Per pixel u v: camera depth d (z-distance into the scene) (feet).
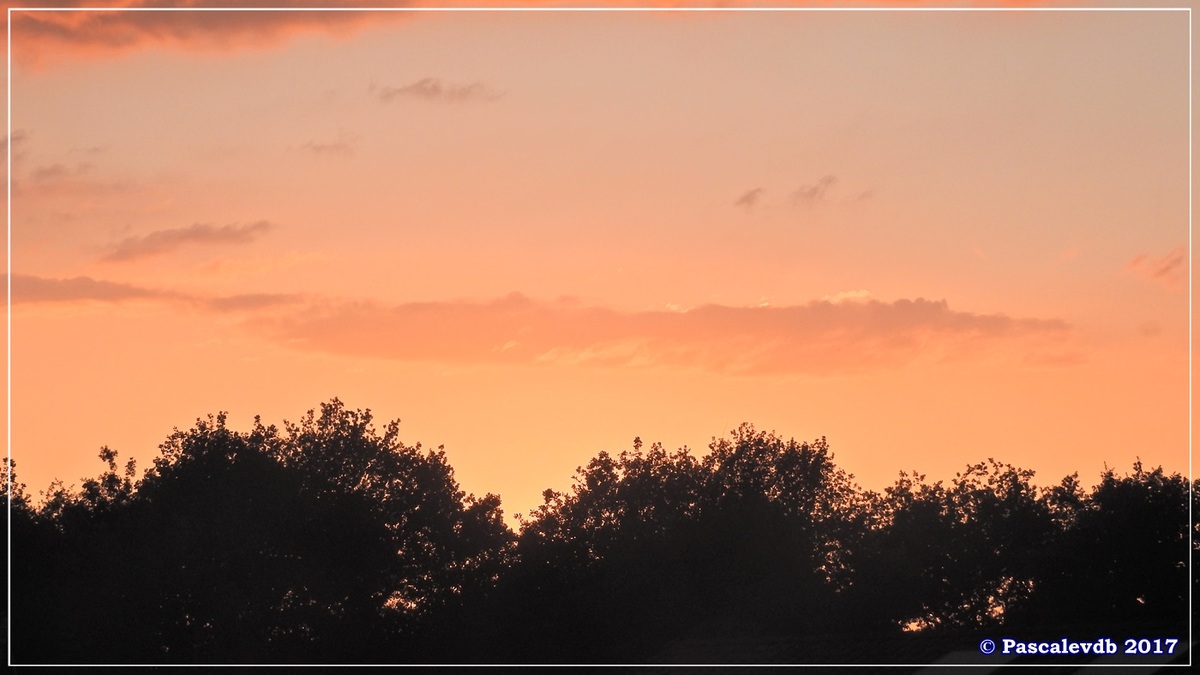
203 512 289.33
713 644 162.81
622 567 289.53
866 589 302.86
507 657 275.59
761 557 294.87
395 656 283.18
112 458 309.63
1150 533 282.15
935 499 326.03
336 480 315.58
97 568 273.13
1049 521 311.68
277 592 284.41
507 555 310.45
